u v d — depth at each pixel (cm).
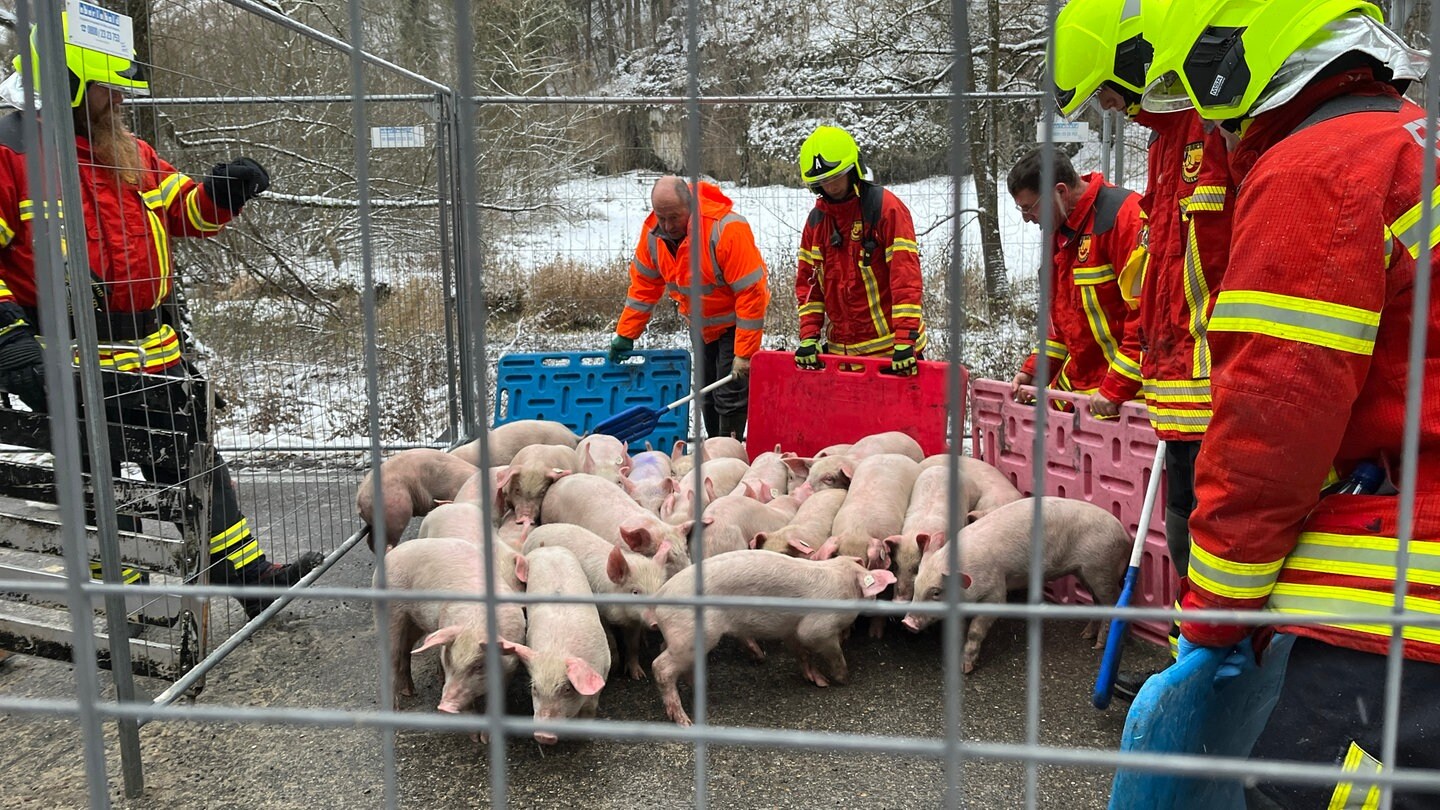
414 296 693
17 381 317
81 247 247
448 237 618
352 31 105
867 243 548
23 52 118
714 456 565
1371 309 153
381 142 589
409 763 302
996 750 100
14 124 337
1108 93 284
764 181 962
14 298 333
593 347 823
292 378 704
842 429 569
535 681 294
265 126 773
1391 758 112
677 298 619
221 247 703
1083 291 423
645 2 1460
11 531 337
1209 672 176
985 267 924
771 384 588
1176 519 334
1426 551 156
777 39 1253
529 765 301
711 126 964
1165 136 306
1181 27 186
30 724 325
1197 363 293
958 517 101
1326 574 166
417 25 1205
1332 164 156
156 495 333
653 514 422
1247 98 179
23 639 318
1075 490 430
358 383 705
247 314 702
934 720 327
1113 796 174
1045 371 102
